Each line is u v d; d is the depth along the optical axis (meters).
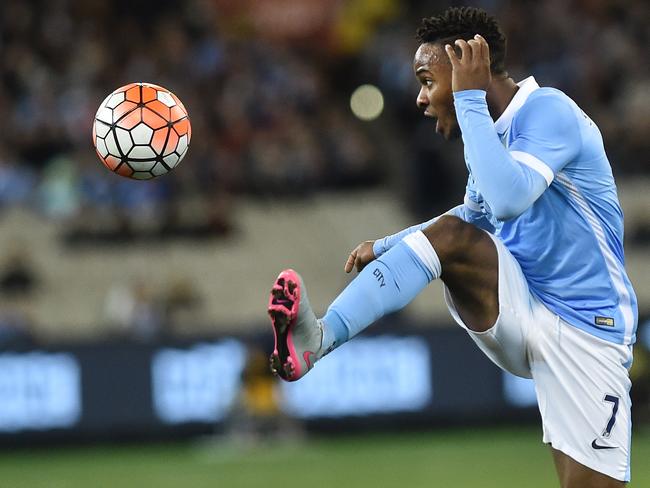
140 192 65.75
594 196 18.58
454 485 38.69
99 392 51.59
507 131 18.53
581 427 18.58
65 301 62.28
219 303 63.47
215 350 52.16
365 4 80.12
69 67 71.00
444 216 18.56
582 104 71.38
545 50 74.75
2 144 67.38
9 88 69.50
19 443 51.00
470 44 17.86
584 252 18.58
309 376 52.44
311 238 67.81
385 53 77.38
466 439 50.25
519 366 19.14
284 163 69.75
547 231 18.61
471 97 17.70
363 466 43.72
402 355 52.81
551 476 39.94
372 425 52.66
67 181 65.75
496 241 18.41
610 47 74.69
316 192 70.62
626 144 68.88
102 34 73.38
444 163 68.44
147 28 74.38
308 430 52.44
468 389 52.97
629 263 64.81
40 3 73.56
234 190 68.81
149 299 58.22
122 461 47.16
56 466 46.28
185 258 65.12
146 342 51.94
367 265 18.44
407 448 48.34
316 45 79.62
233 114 70.56
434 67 18.53
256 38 77.81
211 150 68.56
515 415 53.38
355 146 72.06
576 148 18.12
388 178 72.69
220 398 52.03
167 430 51.91
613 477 18.62
